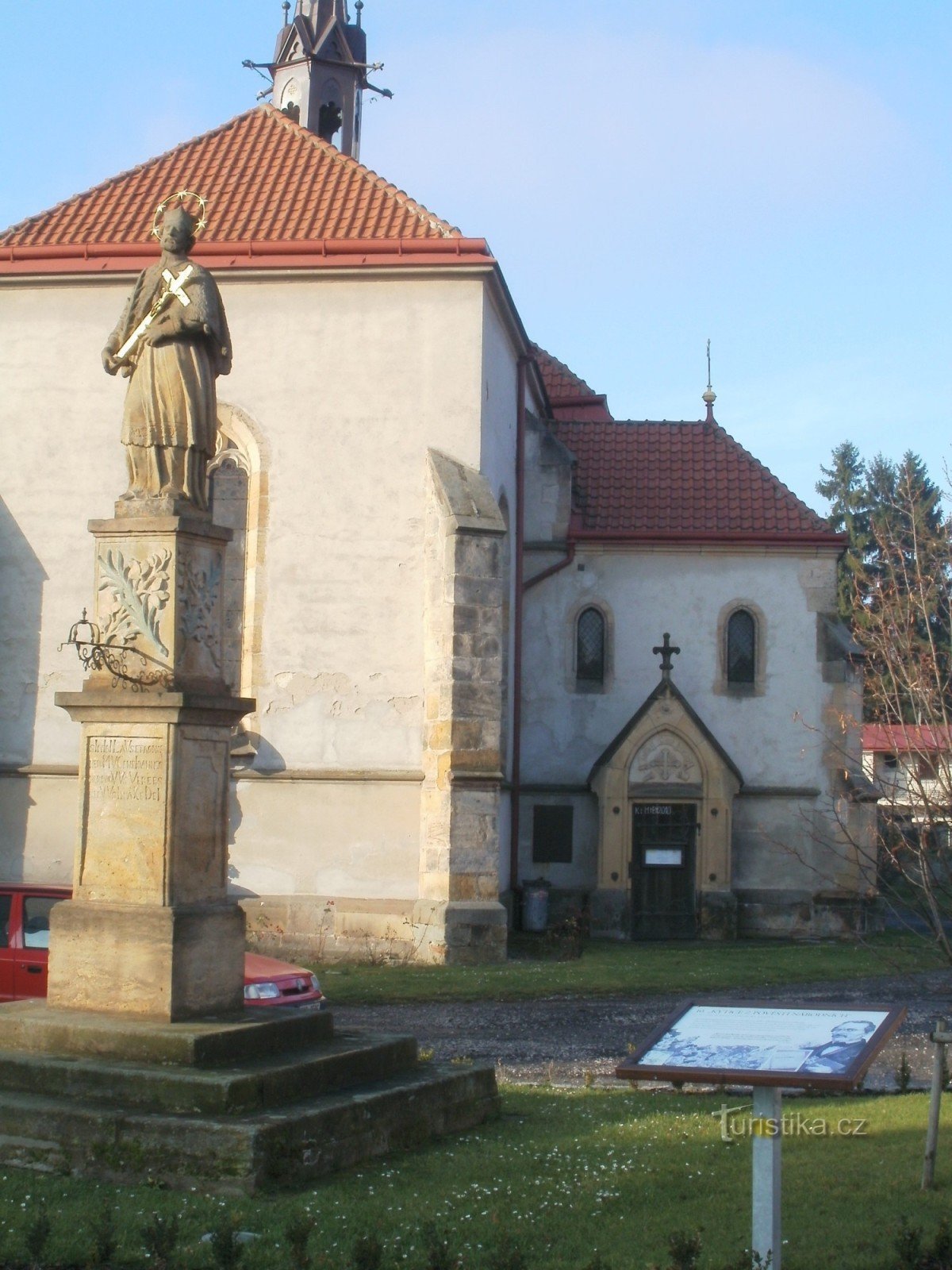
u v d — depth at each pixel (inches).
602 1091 542.3
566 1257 310.0
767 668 1205.1
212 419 464.4
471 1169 383.6
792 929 1165.7
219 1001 433.4
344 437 967.0
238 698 447.5
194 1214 329.4
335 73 1318.9
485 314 978.7
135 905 426.0
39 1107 376.8
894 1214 343.9
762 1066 285.4
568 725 1203.2
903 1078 546.0
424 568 948.6
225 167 1086.4
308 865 936.9
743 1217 342.3
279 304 979.3
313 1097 398.6
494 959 893.8
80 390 992.2
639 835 1155.3
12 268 994.7
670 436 1318.9
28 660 978.7
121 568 446.6
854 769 1174.3
